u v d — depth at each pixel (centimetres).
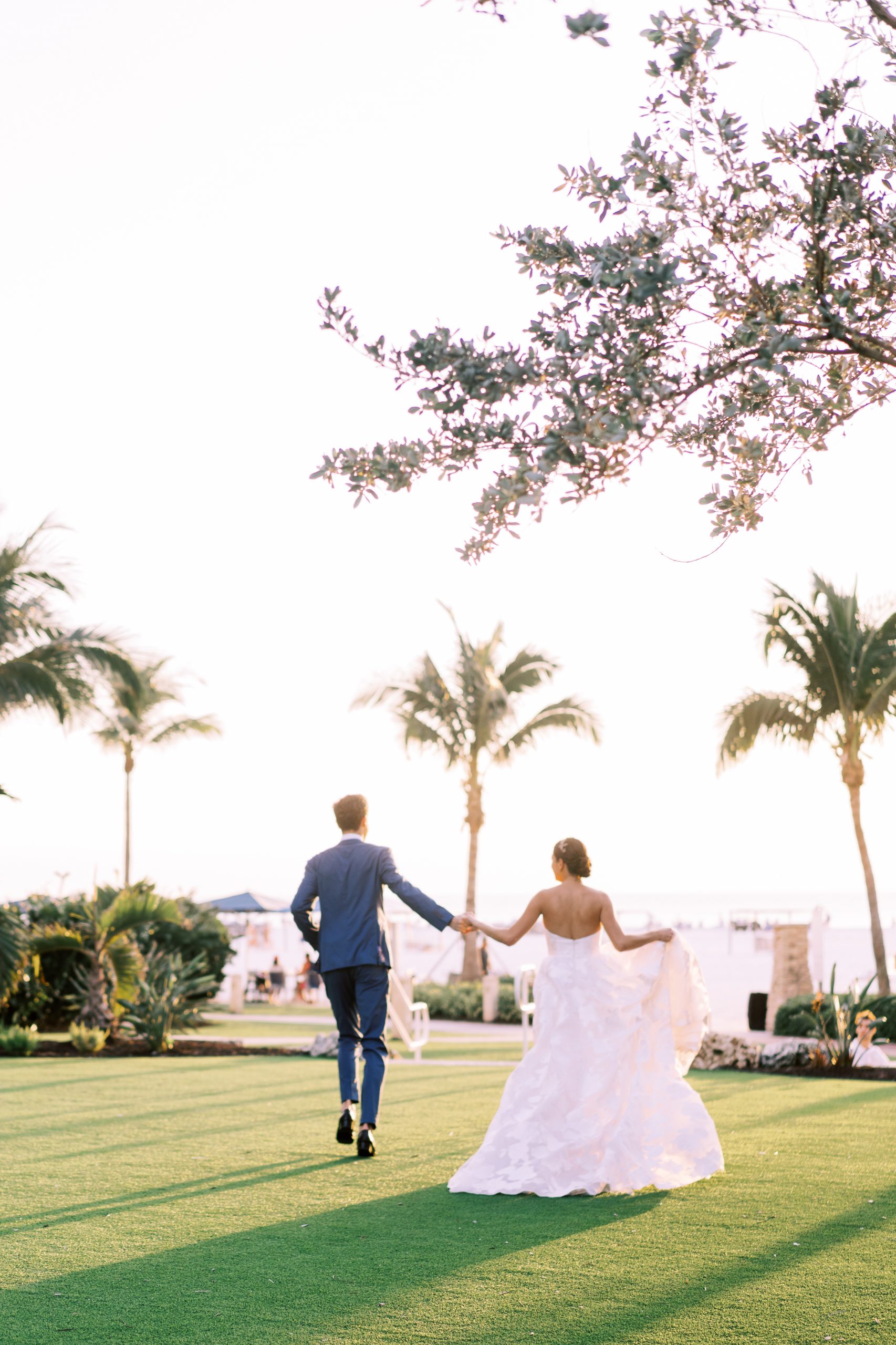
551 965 637
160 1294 414
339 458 414
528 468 384
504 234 454
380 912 718
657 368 396
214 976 2298
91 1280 430
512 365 391
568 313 424
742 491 464
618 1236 491
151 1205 556
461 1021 2561
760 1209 537
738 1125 802
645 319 390
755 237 452
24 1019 1894
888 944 6512
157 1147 719
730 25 442
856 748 2372
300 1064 1293
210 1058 1414
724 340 418
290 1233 502
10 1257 463
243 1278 434
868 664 2352
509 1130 602
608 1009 624
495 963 4353
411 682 3159
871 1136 750
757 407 442
